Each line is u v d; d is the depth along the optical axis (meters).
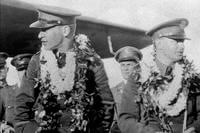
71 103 3.08
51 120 3.05
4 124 4.96
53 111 3.07
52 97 3.10
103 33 5.43
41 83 3.10
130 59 4.85
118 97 4.69
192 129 3.63
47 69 3.12
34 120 3.07
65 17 3.25
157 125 3.46
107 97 3.04
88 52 3.21
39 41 5.42
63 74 3.12
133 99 3.38
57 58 3.16
